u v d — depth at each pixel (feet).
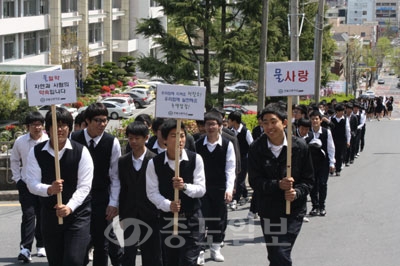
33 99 29.91
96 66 238.68
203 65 138.62
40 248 39.60
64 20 229.04
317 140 48.42
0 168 58.08
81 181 29.60
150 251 32.48
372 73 490.90
